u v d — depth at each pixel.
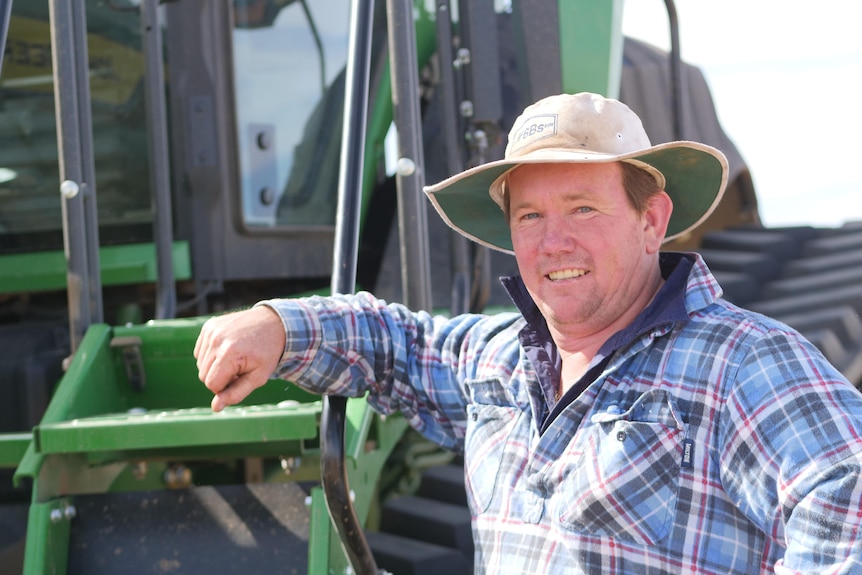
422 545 2.47
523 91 3.10
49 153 2.95
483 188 1.74
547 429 1.54
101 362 2.23
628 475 1.42
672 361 1.46
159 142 2.55
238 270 2.85
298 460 2.05
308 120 3.01
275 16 2.95
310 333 1.69
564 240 1.53
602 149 1.53
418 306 2.07
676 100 4.10
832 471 1.28
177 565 1.96
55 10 2.26
